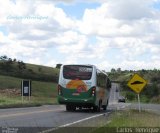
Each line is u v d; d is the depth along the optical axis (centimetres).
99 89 3300
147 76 18700
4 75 14362
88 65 3162
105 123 1962
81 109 3609
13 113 2808
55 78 16438
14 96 6222
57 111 3188
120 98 9844
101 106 3456
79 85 3150
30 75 15600
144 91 14150
